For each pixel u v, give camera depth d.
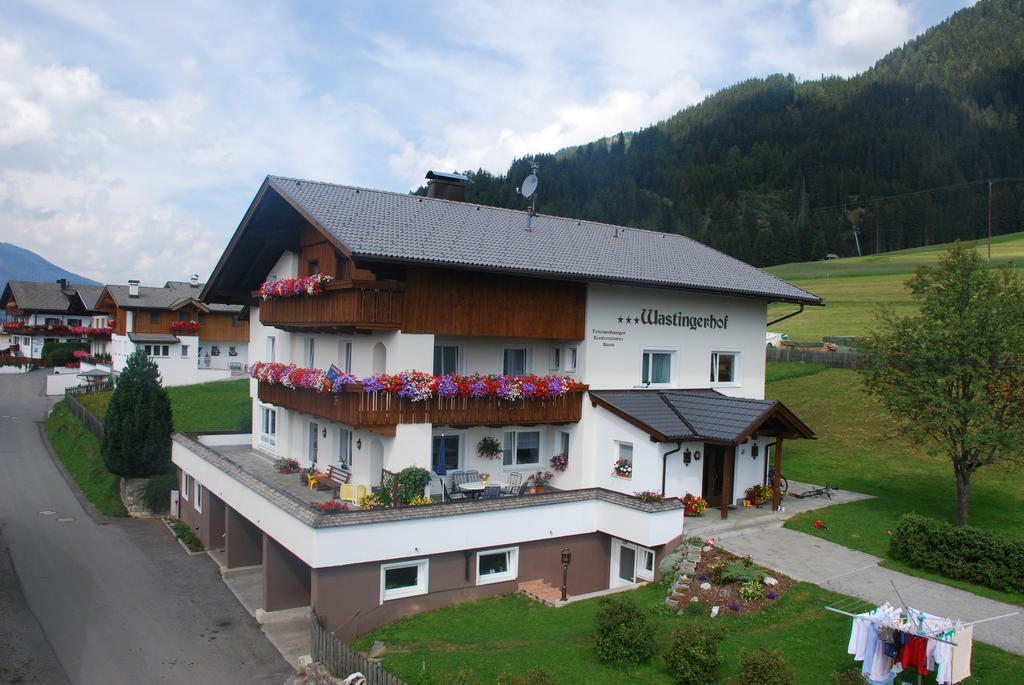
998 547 15.36
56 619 18.20
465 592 17.27
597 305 21.31
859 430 29.55
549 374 22.06
